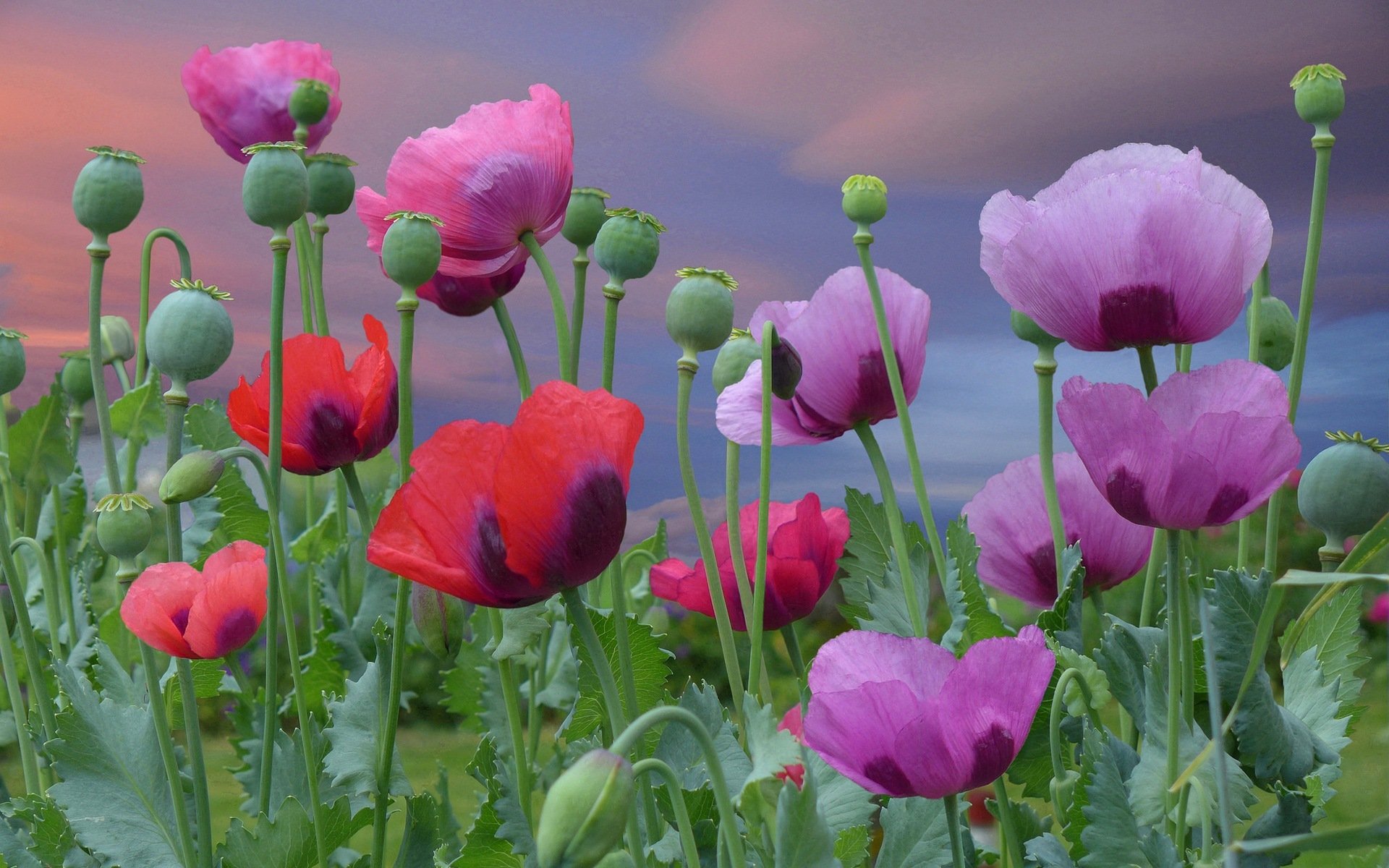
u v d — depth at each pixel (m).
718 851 1.63
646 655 1.71
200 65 2.06
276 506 1.72
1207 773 1.58
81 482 2.25
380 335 1.76
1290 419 1.66
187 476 1.68
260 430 1.74
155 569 1.76
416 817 1.76
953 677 1.53
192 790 1.83
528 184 1.71
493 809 1.66
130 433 2.14
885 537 1.76
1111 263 1.59
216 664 1.97
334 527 2.25
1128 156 1.64
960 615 1.65
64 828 1.80
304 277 2.01
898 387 1.65
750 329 1.72
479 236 1.72
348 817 1.75
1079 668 1.65
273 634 1.74
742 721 1.65
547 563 1.52
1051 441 1.70
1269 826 1.58
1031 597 1.77
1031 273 1.60
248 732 2.00
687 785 1.66
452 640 1.72
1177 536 1.57
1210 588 1.63
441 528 1.52
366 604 2.04
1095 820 1.58
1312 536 4.36
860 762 1.54
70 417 2.25
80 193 1.80
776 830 1.50
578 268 1.75
